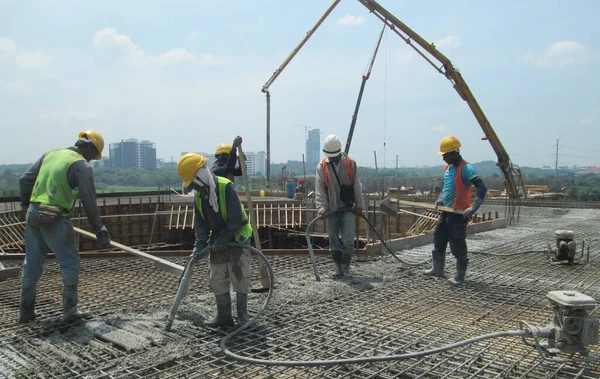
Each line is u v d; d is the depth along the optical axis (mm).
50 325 3994
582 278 5910
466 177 5418
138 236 15258
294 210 15234
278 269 6285
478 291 5242
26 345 3580
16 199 17156
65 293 4008
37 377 3023
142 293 5070
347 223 5809
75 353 3406
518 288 5375
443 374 3100
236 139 5078
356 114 16953
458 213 5457
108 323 4027
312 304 4688
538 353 3334
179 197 19719
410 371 3156
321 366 3227
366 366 3238
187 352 3387
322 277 5836
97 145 4227
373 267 6469
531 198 21922
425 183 29969
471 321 4176
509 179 20000
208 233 3988
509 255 7430
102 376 3008
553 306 3158
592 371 3113
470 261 7020
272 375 3084
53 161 4004
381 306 4633
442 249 5914
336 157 5695
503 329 3957
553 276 6020
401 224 13867
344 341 3664
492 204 18141
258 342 3648
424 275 6016
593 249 8055
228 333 3822
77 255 4090
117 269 6242
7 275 5637
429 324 4094
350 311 4469
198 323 4055
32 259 4027
